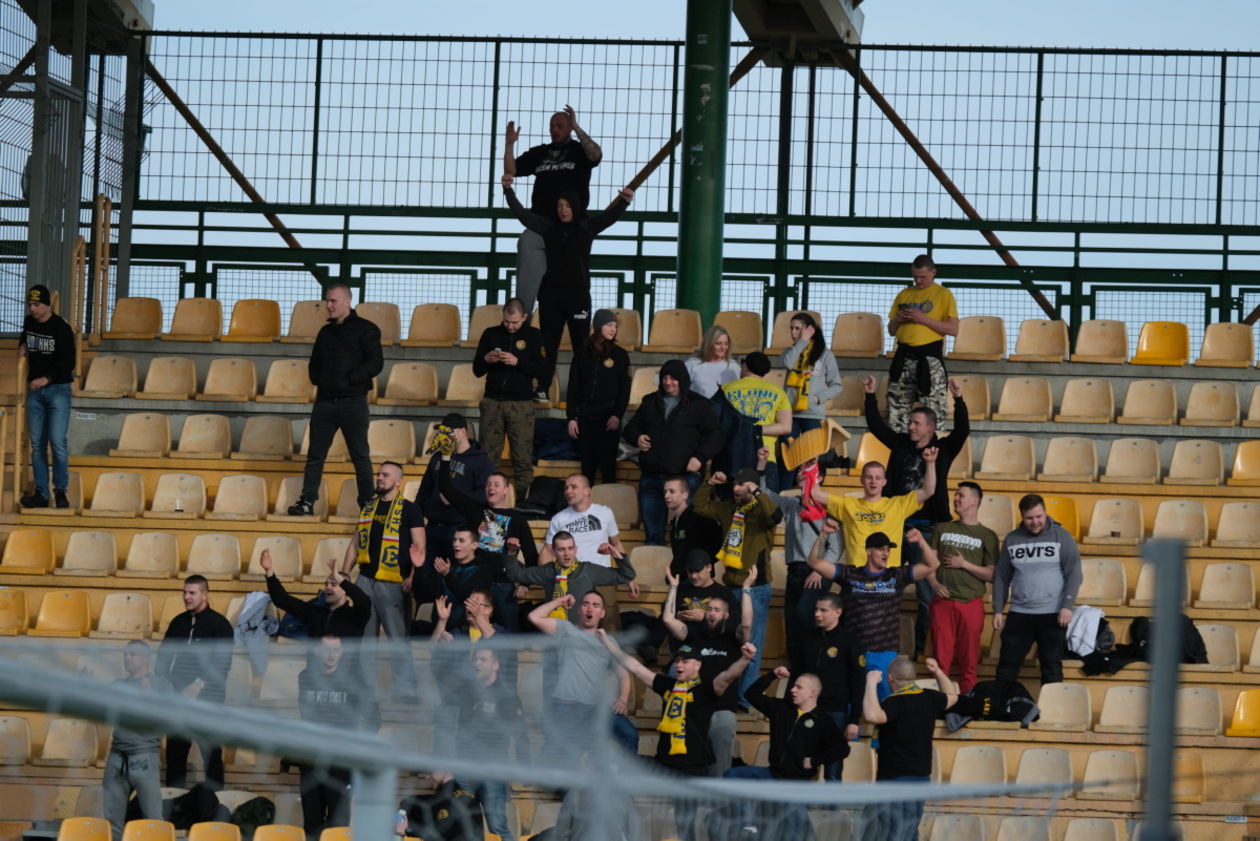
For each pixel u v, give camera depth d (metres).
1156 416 56.41
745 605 40.41
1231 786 37.25
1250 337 60.00
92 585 49.62
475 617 40.06
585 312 53.56
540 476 50.75
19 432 53.28
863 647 40.19
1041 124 67.44
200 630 41.75
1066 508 50.59
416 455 55.69
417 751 18.84
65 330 52.31
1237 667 44.62
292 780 35.47
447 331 61.84
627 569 42.84
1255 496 52.03
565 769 19.86
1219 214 66.75
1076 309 67.31
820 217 67.81
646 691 43.53
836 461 51.22
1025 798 30.22
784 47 68.56
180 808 35.41
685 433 47.09
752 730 41.72
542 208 55.41
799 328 50.91
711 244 61.75
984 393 56.59
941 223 67.38
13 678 14.46
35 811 38.22
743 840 26.28
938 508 44.25
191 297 68.81
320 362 50.12
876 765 39.38
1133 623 45.03
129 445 56.22
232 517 51.31
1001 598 43.31
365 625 42.44
